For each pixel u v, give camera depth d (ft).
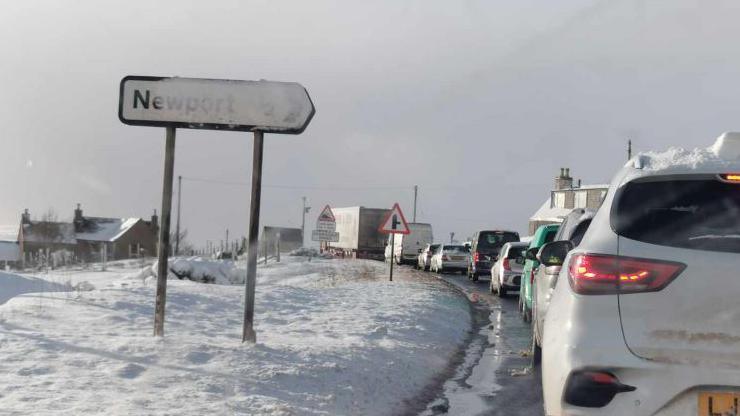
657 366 13.43
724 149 15.15
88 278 106.52
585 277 14.30
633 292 13.88
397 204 89.35
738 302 13.38
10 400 21.65
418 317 49.60
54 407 21.02
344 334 39.63
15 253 333.01
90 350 29.12
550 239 43.55
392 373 30.14
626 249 14.17
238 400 22.91
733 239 13.80
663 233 14.15
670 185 14.62
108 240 340.59
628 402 13.53
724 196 14.29
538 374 32.48
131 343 30.58
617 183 15.49
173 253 192.85
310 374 27.43
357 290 71.77
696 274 13.60
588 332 13.97
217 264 84.33
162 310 33.37
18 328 34.27
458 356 38.24
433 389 29.17
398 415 24.50
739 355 13.25
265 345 32.35
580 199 247.50
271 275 118.52
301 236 274.98
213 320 42.83
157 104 32.99
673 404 13.41
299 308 52.47
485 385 30.07
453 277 128.57
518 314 61.46
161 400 22.47
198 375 25.93
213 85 32.91
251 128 32.76
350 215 219.20
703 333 13.43
